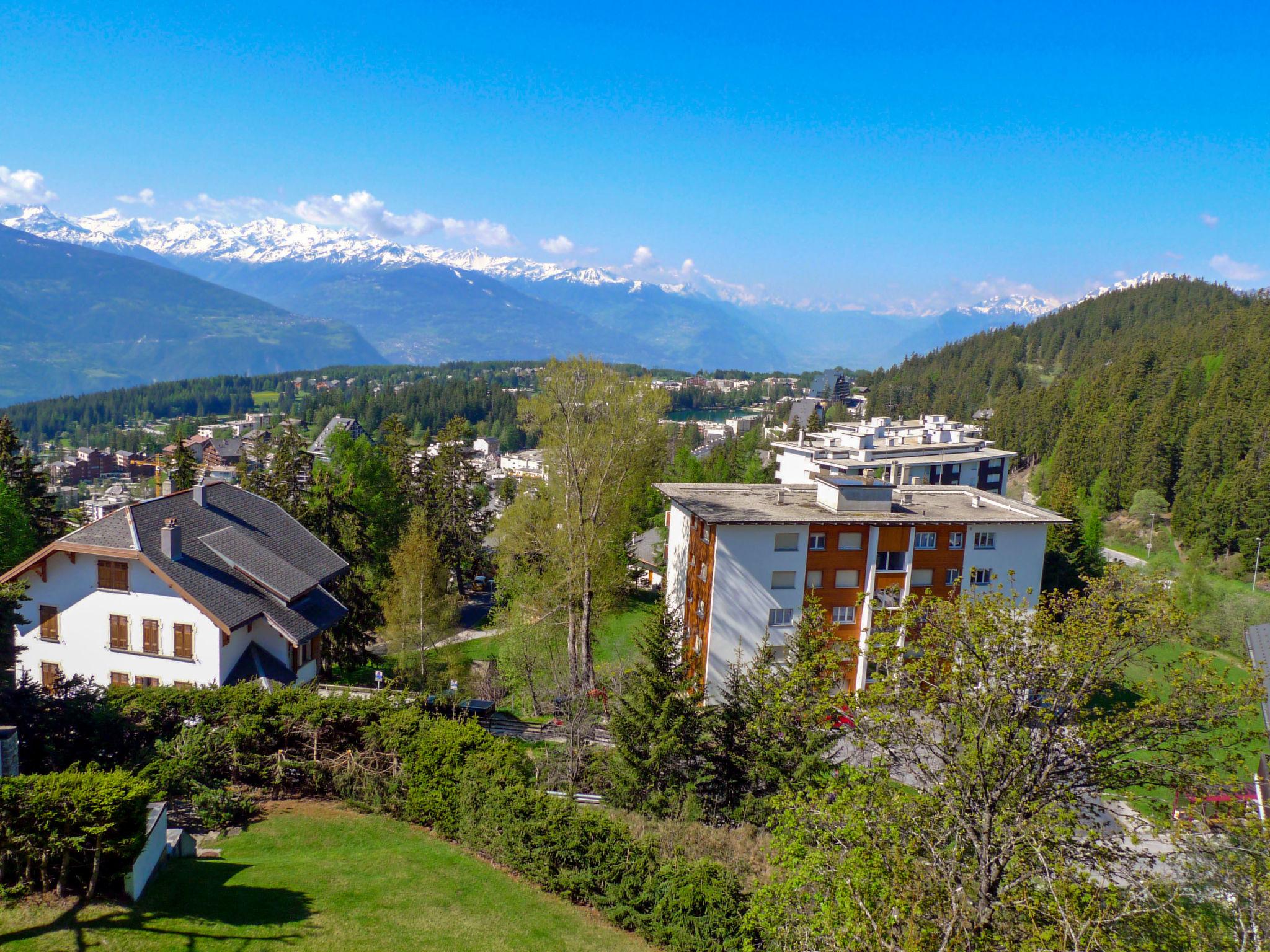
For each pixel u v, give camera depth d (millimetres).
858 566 47906
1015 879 15930
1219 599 75688
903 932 14742
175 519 38844
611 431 47125
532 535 48969
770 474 115438
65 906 17625
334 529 56656
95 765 19250
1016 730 16625
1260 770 25750
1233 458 115625
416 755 27125
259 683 30422
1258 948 13836
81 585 37375
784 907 16547
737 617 46375
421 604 50625
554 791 30828
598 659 58188
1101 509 125375
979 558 49375
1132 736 16734
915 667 17719
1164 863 16672
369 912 20000
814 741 28672
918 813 16812
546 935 20125
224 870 21703
